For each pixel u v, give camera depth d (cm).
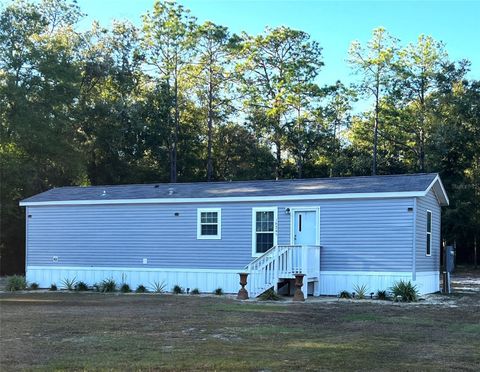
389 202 1972
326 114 4847
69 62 3784
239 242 2178
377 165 4678
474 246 4438
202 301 1820
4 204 3547
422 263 2045
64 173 3984
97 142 4269
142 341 1018
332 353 908
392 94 4681
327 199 2056
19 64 3575
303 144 4819
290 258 1984
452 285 2658
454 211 4031
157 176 4600
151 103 4578
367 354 902
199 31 4756
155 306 1648
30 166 3566
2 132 3500
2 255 3806
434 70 4600
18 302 1800
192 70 4872
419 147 4562
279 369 788
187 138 4784
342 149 4925
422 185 1988
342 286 2016
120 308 1590
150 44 4769
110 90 4600
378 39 4731
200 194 2280
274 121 4834
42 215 2522
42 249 2508
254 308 1592
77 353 904
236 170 4878
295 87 4847
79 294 2162
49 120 3600
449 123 4306
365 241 1997
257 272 1994
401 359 864
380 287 1962
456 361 853
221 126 5022
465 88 4362
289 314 1452
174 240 2283
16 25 3631
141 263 2330
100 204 2412
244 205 2181
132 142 4459
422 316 1428
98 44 4500
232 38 4834
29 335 1087
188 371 778
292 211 2106
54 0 4422
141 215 2345
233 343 1001
